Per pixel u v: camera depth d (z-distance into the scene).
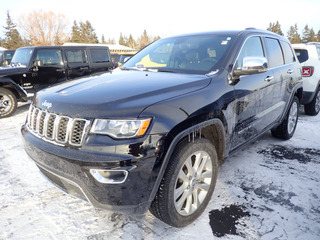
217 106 2.12
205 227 2.08
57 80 7.09
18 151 3.75
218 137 2.30
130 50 52.91
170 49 3.07
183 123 1.81
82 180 1.69
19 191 2.63
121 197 1.67
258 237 1.97
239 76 2.50
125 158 1.60
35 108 2.16
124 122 1.64
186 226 2.09
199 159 2.04
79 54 7.60
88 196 1.73
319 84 5.52
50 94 2.12
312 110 5.73
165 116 1.74
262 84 2.86
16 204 2.40
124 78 2.39
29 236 1.99
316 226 2.09
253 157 3.44
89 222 2.15
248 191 2.60
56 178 1.98
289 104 3.77
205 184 2.17
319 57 5.72
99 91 1.98
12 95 6.06
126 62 3.34
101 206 1.73
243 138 2.71
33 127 2.14
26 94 6.38
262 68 2.32
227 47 2.65
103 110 1.70
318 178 2.88
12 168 3.17
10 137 4.45
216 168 2.23
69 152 1.72
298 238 1.96
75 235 2.00
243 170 3.05
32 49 6.71
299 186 2.70
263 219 2.18
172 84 2.07
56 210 2.31
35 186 2.74
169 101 1.83
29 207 2.36
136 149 1.62
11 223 2.14
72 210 2.31
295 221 2.15
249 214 2.24
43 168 1.96
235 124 2.45
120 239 1.96
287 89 3.63
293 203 2.40
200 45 2.87
